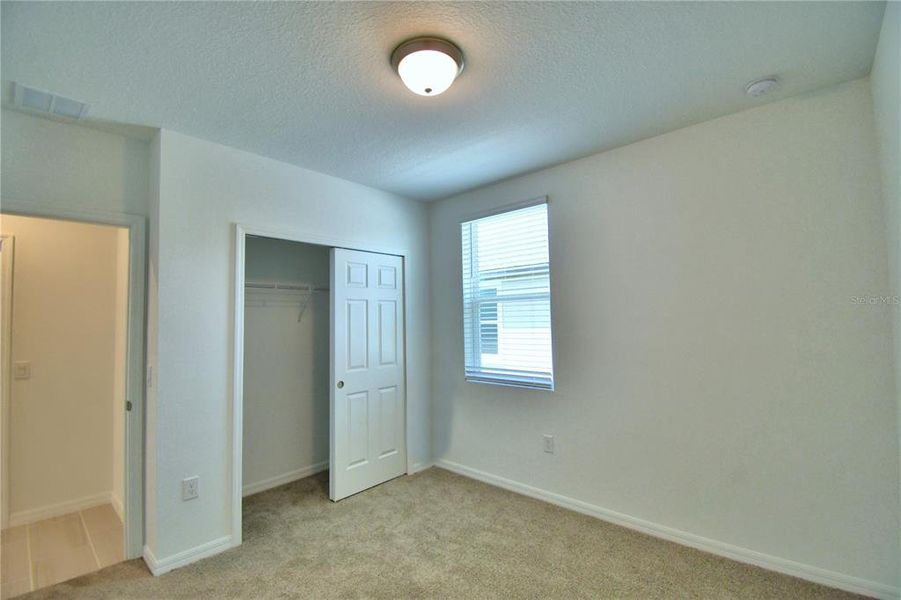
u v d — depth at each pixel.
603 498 2.77
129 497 2.38
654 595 2.00
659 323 2.56
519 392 3.24
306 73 1.85
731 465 2.30
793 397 2.13
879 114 1.82
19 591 2.14
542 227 3.12
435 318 3.88
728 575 2.13
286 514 2.89
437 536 2.57
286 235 2.88
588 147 2.71
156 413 2.28
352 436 3.25
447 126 2.38
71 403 3.09
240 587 2.11
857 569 1.96
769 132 2.20
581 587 2.07
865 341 1.96
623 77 1.93
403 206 3.73
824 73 1.93
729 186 2.32
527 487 3.17
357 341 3.33
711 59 1.80
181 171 2.42
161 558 2.25
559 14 1.51
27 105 2.07
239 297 2.61
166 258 2.35
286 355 3.56
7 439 2.81
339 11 1.47
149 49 1.66
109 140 2.39
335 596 2.03
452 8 1.47
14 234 2.90
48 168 2.21
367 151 2.72
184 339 2.39
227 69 1.81
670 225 2.52
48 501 2.97
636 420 2.64
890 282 1.87
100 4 1.41
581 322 2.89
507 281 3.33
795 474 2.12
